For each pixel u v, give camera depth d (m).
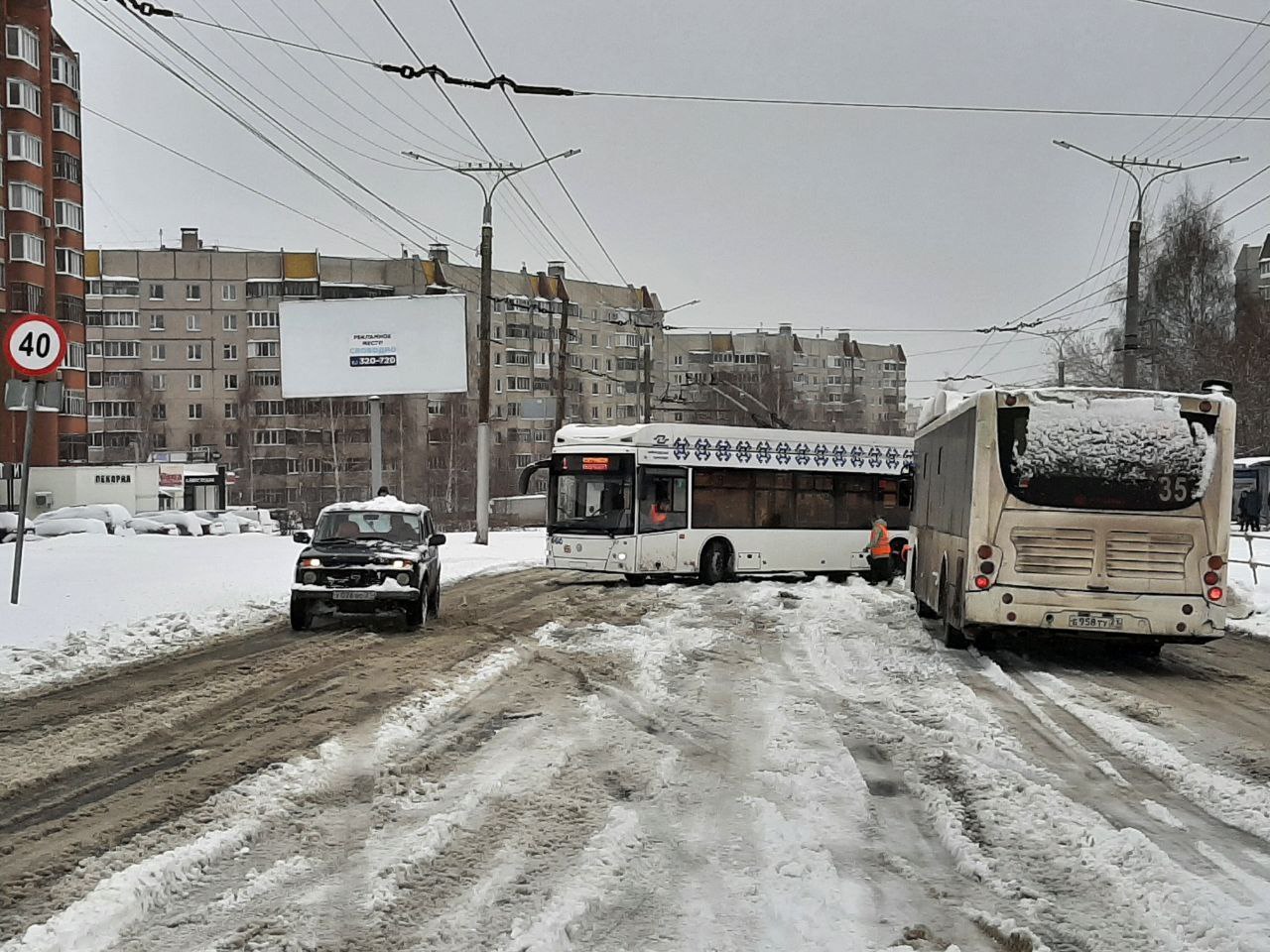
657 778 7.82
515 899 5.43
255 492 94.81
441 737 9.07
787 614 19.20
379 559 15.89
